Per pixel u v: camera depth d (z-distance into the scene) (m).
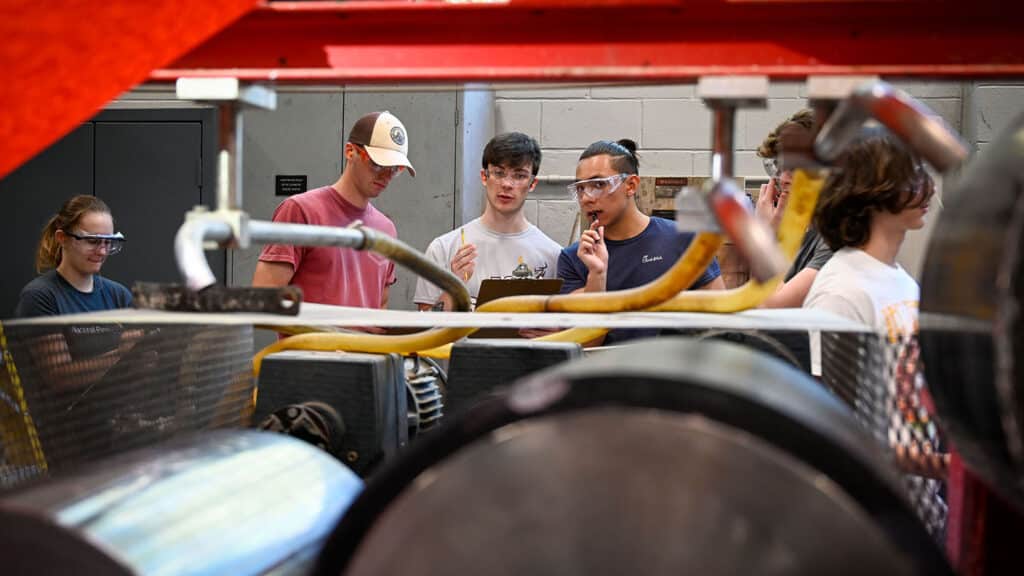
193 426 1.06
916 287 1.57
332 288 2.65
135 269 4.12
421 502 0.49
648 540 0.47
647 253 2.79
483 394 1.06
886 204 1.53
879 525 0.48
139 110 4.07
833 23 0.79
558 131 4.49
